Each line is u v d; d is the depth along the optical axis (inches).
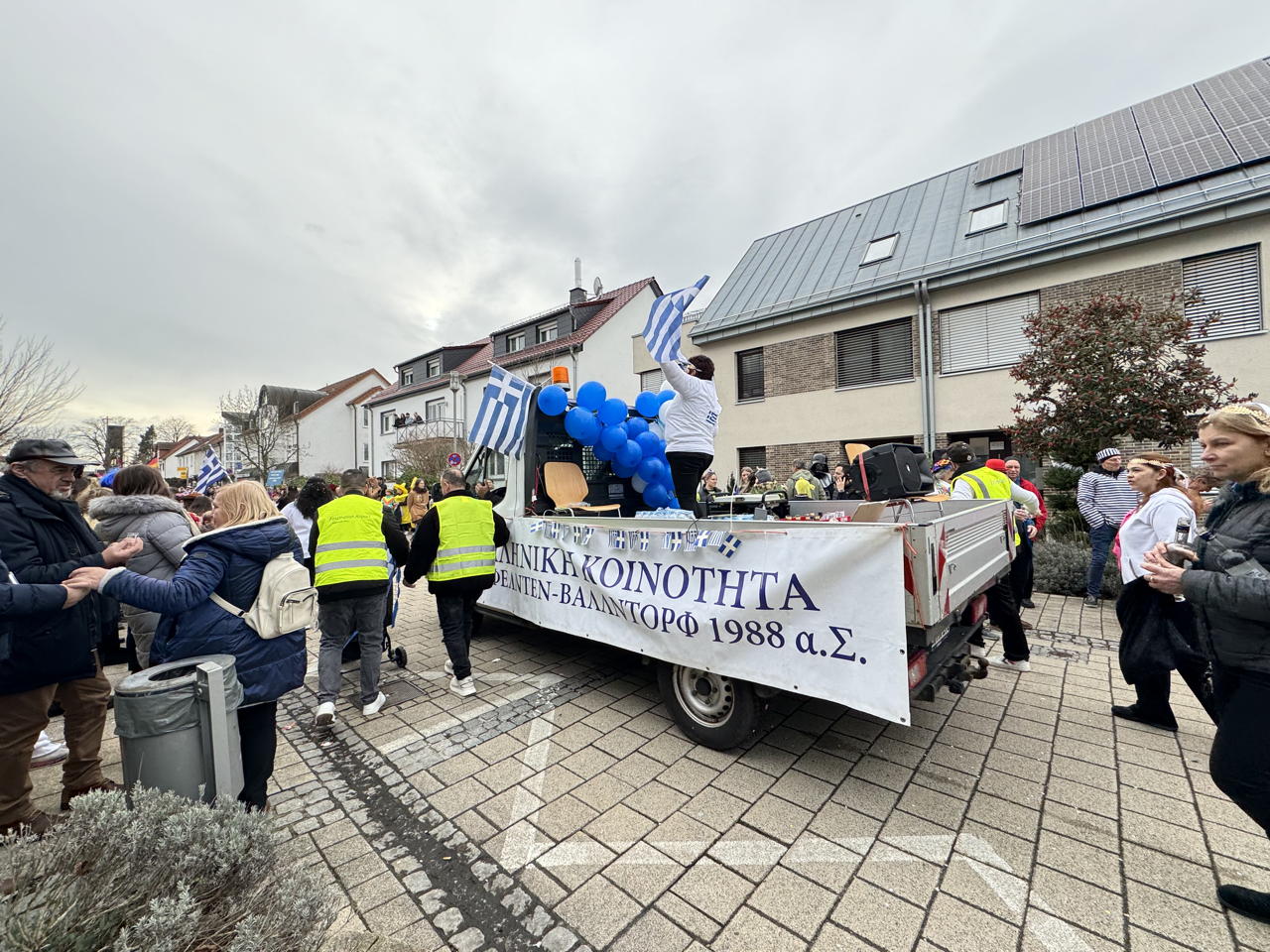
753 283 633.6
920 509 149.9
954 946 72.1
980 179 540.1
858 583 94.3
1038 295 434.0
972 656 138.4
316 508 205.6
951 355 480.4
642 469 204.1
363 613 148.2
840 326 535.5
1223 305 363.6
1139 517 129.0
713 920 77.7
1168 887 81.8
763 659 107.5
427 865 90.6
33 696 91.0
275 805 108.6
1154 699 131.7
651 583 128.1
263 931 52.3
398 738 135.7
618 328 902.4
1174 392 269.7
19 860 51.9
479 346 1175.0
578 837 96.4
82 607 96.1
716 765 118.8
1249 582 66.7
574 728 137.6
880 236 561.6
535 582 168.7
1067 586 263.0
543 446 198.2
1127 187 407.8
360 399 1435.8
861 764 118.1
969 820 98.4
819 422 548.7
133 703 75.9
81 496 173.3
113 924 49.5
